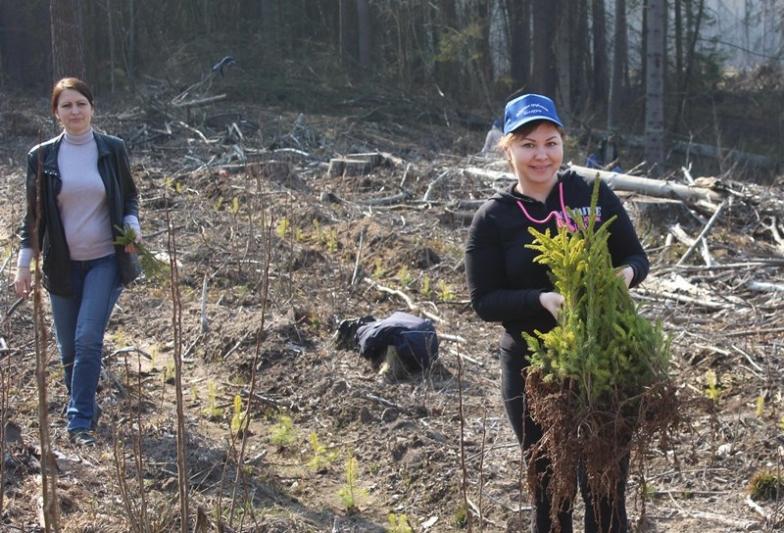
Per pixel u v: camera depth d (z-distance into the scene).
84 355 4.84
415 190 11.50
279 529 4.26
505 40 32.88
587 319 3.10
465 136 19.67
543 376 3.16
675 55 33.12
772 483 4.45
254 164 11.83
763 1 33.06
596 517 3.16
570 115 25.98
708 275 7.89
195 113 17.28
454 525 4.45
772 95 31.61
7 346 6.05
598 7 33.25
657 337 3.11
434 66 29.58
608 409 3.08
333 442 5.29
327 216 9.83
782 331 6.36
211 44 24.64
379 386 5.86
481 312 3.42
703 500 4.49
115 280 4.92
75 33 12.96
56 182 4.73
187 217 9.66
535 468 3.39
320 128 17.50
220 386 5.95
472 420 5.45
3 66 25.02
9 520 4.08
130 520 3.52
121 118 16.53
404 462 4.97
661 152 21.27
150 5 28.23
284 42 27.36
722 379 5.75
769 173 23.39
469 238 3.47
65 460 4.64
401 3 28.88
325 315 7.04
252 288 7.68
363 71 26.73
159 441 4.99
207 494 4.53
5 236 9.11
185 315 7.07
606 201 3.41
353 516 4.52
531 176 3.35
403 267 8.33
